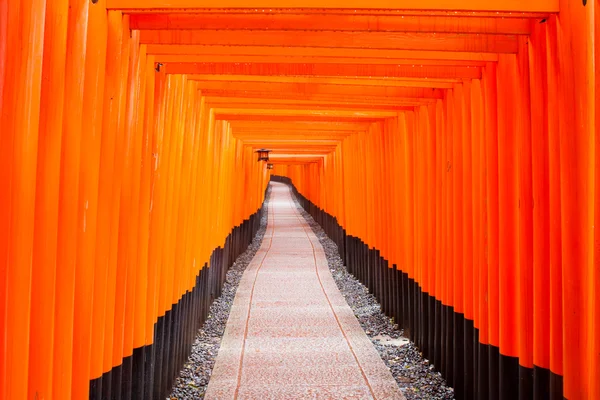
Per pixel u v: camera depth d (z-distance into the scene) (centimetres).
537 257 455
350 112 977
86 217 384
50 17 326
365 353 876
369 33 502
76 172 359
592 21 373
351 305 1245
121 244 480
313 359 847
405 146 944
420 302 882
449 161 723
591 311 381
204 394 704
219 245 1308
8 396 291
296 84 773
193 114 767
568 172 397
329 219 2475
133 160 503
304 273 1648
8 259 290
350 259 1653
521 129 491
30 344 322
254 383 743
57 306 353
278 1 396
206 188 1025
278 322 1077
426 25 448
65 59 339
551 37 416
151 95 564
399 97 766
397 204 1015
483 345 589
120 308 479
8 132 288
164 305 642
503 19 453
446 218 742
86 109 383
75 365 383
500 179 536
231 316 1123
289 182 6128
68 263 356
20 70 291
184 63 640
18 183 292
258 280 1528
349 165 1628
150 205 568
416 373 789
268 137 1659
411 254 942
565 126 399
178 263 745
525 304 489
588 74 381
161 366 644
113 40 423
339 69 633
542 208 453
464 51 502
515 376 527
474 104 619
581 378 391
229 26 460
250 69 643
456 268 696
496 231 557
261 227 3023
